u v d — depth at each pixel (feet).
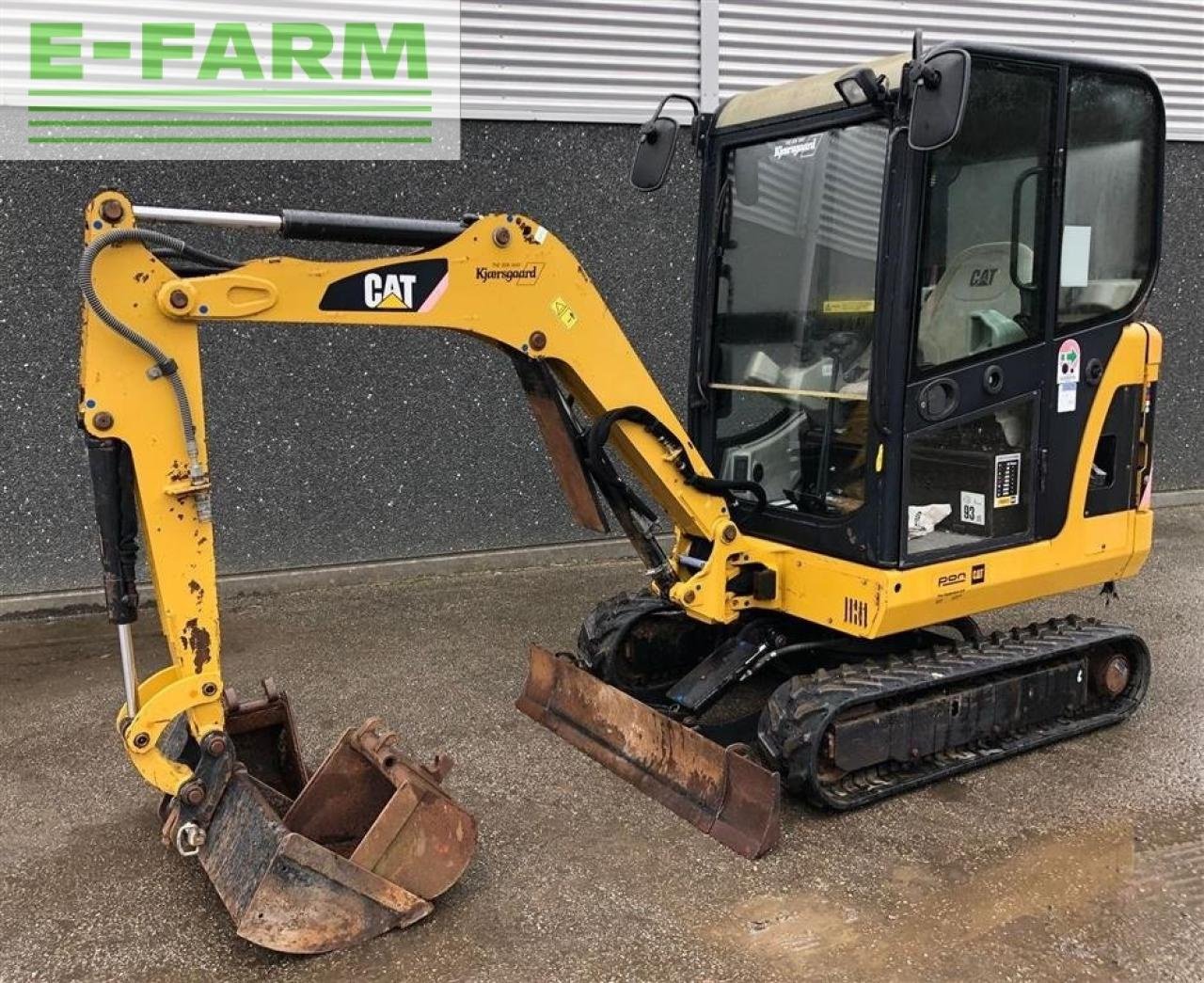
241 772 8.89
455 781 11.40
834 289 11.35
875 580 10.57
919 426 10.57
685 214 20.34
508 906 9.07
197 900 9.25
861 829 10.34
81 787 11.43
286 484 18.48
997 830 10.30
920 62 9.43
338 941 8.42
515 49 18.70
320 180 17.90
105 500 8.40
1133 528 12.70
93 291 8.07
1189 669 14.71
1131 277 12.19
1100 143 11.65
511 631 16.49
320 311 9.12
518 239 10.08
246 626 16.74
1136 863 9.65
